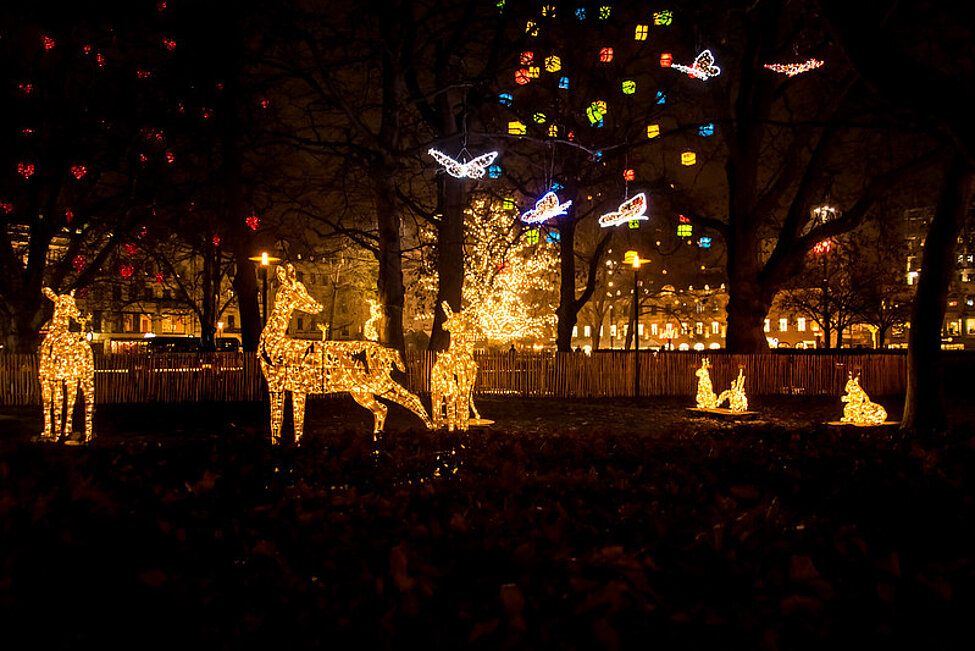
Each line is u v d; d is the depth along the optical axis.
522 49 20.61
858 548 3.33
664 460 6.21
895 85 6.65
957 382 27.59
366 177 25.09
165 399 22.19
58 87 21.39
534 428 16.36
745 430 7.80
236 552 3.58
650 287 79.88
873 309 46.97
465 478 4.93
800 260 26.48
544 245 46.72
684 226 28.11
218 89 19.05
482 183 28.28
